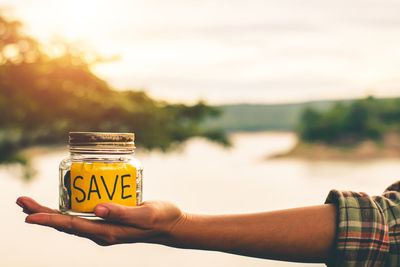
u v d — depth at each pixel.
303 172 64.62
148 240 1.28
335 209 1.24
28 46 8.08
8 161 8.82
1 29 7.87
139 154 9.24
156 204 1.25
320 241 1.22
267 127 104.38
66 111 8.16
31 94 7.93
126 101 8.77
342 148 78.38
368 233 1.16
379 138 73.50
